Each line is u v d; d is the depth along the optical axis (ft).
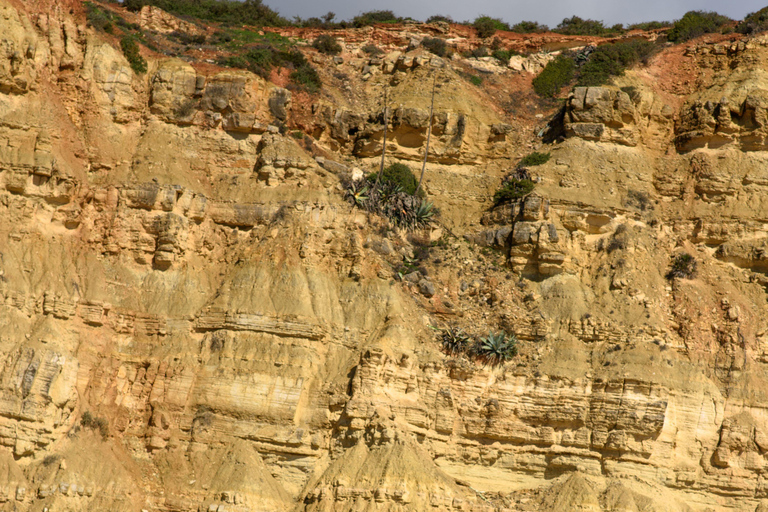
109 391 174.81
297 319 179.93
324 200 197.57
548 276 201.98
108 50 205.98
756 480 179.01
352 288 190.60
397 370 179.42
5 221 179.01
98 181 194.08
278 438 171.63
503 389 183.32
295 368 176.55
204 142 205.26
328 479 166.40
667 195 216.74
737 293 200.03
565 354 188.24
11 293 171.42
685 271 202.39
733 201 211.82
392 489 161.38
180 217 192.13
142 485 166.91
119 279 185.57
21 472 158.61
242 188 200.95
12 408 160.66
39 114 190.60
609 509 169.58
